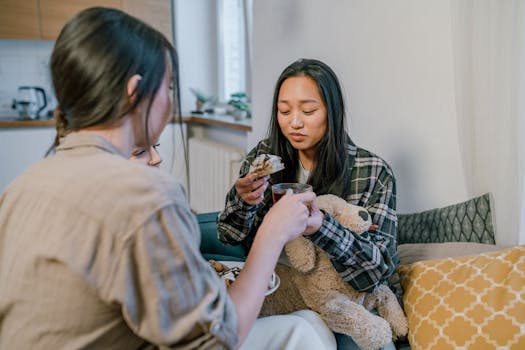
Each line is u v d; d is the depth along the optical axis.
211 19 3.59
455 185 1.45
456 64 1.26
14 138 3.00
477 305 0.97
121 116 0.61
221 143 3.24
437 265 1.11
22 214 0.59
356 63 1.82
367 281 1.05
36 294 0.56
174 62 0.68
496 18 1.14
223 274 1.20
